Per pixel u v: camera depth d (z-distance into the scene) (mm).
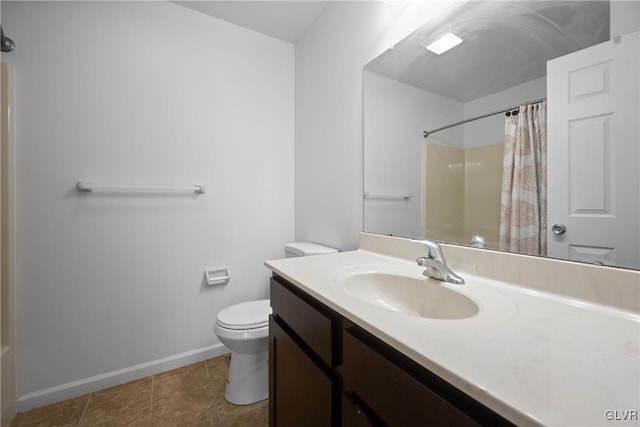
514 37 808
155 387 1469
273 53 1973
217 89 1765
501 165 842
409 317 567
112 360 1490
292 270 975
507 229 824
